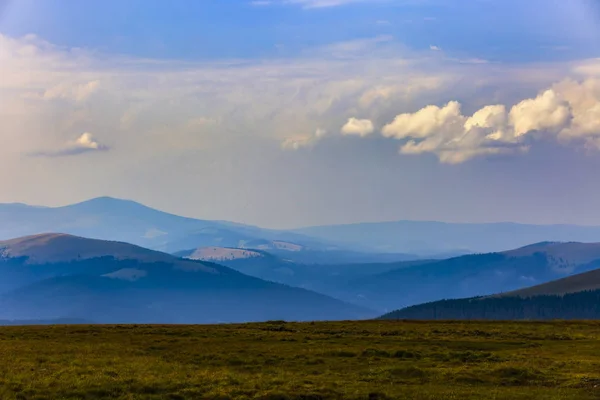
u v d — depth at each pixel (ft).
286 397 323.98
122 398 319.88
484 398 330.34
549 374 394.52
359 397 329.72
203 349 490.08
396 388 353.10
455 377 382.42
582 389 356.38
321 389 341.00
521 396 335.88
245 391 335.06
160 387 341.41
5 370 376.27
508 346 523.70
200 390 338.54
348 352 472.03
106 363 410.93
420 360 449.06
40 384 339.36
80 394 323.57
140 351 472.85
